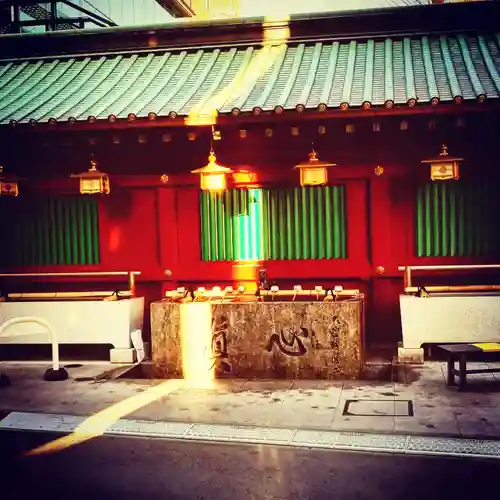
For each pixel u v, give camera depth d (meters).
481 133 8.95
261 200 9.77
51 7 14.79
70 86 10.41
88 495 4.84
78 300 9.68
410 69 9.29
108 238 10.12
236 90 9.38
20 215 10.38
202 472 5.21
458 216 9.23
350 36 10.69
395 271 9.38
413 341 8.65
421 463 5.23
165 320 8.42
